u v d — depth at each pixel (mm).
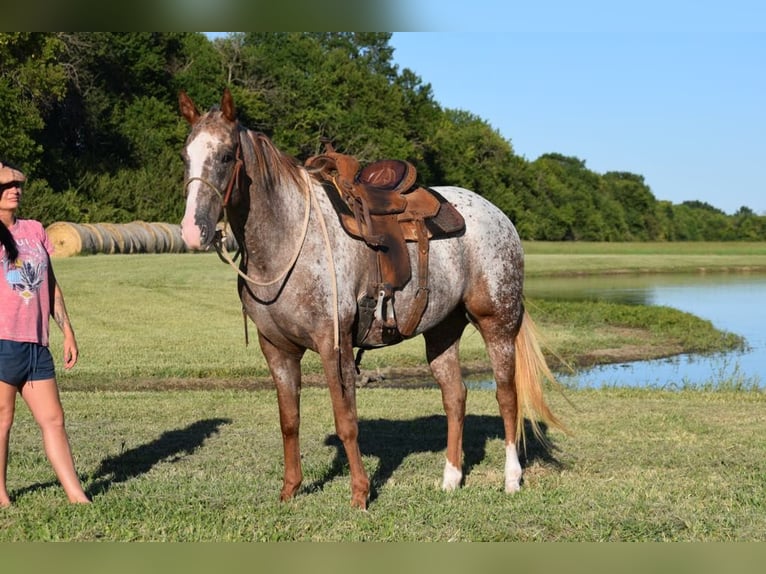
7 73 39312
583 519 5035
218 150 4734
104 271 26891
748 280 41812
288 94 60469
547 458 6781
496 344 6180
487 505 5367
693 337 19125
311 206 5223
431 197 5965
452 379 6094
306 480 6035
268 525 4848
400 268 5473
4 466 5168
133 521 4855
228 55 61500
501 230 6336
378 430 8023
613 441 7406
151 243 39594
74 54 49031
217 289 24016
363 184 5766
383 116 67625
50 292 5336
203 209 4664
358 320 5363
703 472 6301
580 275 45312
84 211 45156
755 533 4828
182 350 14641
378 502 5391
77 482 5254
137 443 7219
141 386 11789
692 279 42375
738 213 119062
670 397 10500
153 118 54812
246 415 8711
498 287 6156
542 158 103625
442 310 5879
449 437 6031
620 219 99188
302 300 5086
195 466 6391
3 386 5078
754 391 11602
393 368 14188
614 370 15055
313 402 9547
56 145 48531
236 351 14688
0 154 39031
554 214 87438
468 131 82062
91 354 13969
